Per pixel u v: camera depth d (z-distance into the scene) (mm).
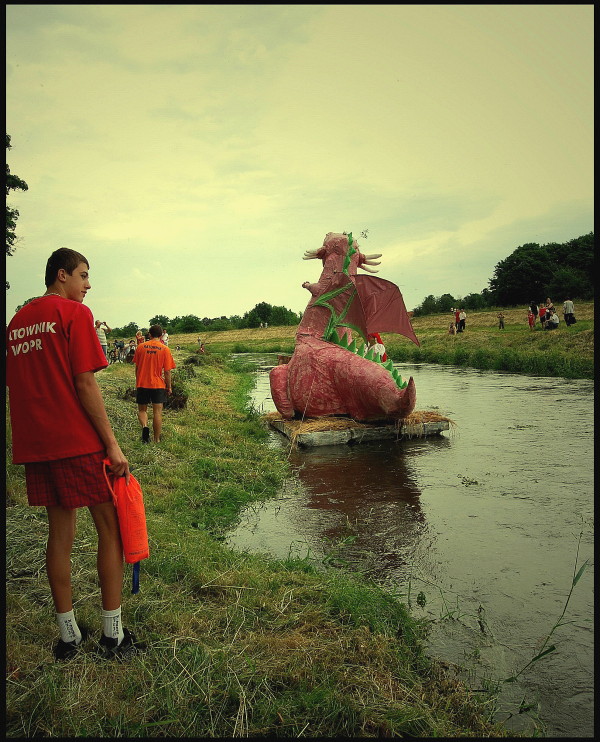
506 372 20266
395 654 2979
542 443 8461
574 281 54781
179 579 3723
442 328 41188
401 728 2422
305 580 3828
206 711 2438
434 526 5113
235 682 2588
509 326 35812
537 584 3959
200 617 3193
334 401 9781
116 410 9578
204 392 15570
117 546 2758
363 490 6309
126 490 2730
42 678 2521
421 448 8398
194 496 5812
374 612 3389
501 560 4359
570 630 3375
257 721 2400
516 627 3422
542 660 3092
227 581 3662
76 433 2631
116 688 2512
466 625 3447
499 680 2932
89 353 2637
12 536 3914
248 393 17047
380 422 9406
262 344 54875
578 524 5082
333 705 2471
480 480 6570
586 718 2654
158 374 7812
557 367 18266
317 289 10664
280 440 9477
